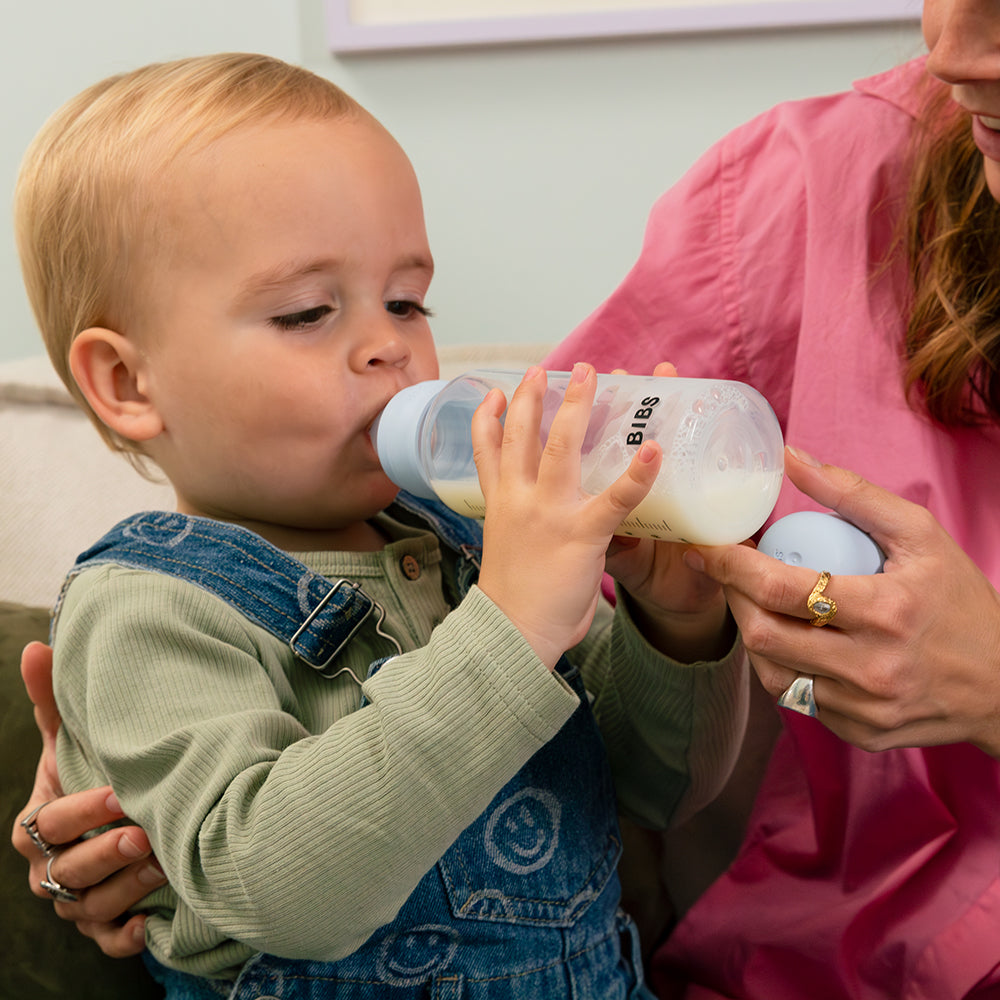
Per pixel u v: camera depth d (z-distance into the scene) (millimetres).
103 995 836
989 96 649
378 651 756
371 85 1562
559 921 761
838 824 894
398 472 706
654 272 1025
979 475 872
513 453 610
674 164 1539
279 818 598
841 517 652
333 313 730
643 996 851
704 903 937
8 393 1276
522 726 587
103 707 676
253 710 661
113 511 1193
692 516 593
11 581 1157
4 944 813
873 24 1447
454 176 1585
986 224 851
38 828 752
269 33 1560
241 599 726
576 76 1530
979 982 798
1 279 1683
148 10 1574
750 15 1449
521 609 590
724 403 607
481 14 1494
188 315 721
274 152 714
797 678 650
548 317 1622
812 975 876
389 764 591
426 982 713
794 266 976
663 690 804
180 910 710
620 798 907
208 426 738
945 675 633
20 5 1594
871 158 953
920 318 881
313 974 698
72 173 758
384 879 599
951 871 833
